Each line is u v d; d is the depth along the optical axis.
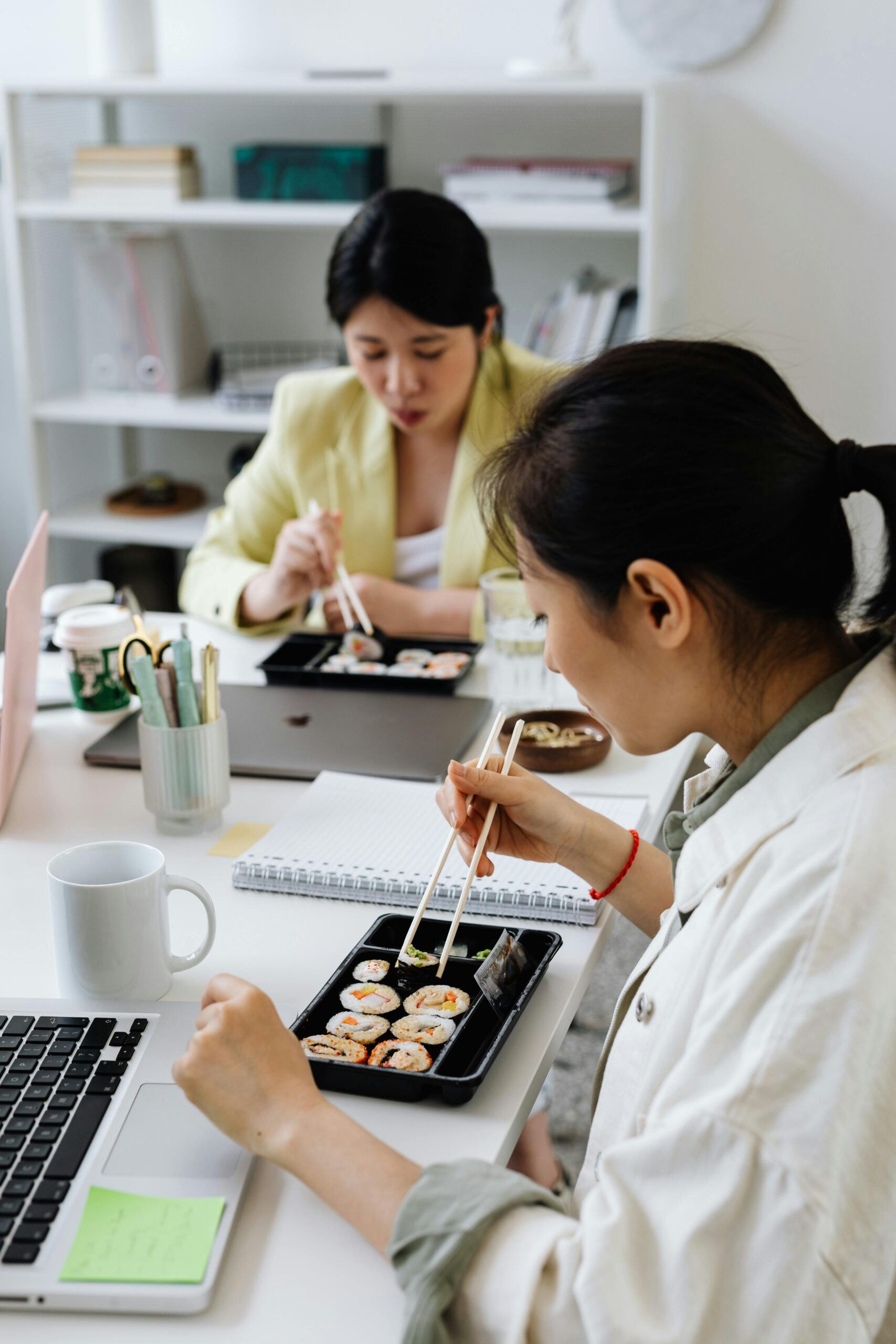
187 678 1.23
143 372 2.91
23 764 1.45
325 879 1.13
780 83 2.63
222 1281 0.72
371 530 2.06
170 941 1.05
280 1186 0.79
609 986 2.28
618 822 1.22
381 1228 0.72
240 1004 0.81
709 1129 0.63
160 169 2.72
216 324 3.17
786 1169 0.62
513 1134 0.84
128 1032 0.91
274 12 2.88
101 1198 0.76
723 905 0.74
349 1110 0.85
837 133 2.63
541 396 0.80
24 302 2.80
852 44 2.58
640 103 2.73
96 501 3.17
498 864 1.16
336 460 2.06
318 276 3.08
